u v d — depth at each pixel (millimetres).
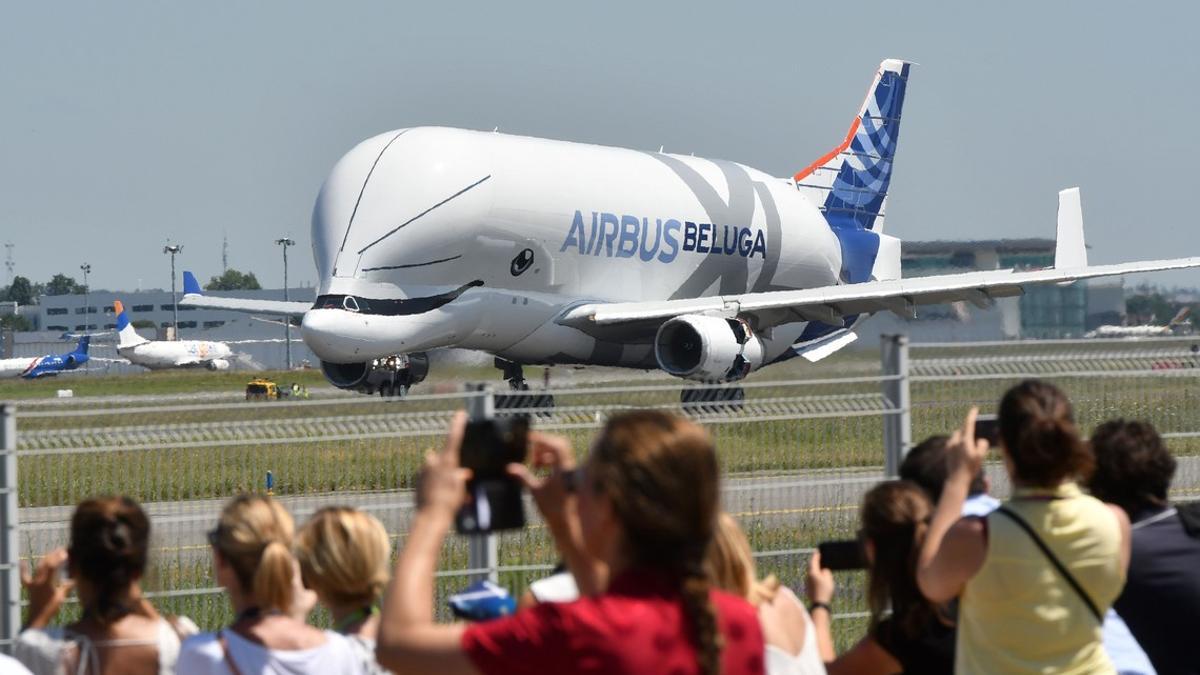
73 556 21859
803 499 36188
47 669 21875
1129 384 38219
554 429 33750
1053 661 21016
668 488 14641
